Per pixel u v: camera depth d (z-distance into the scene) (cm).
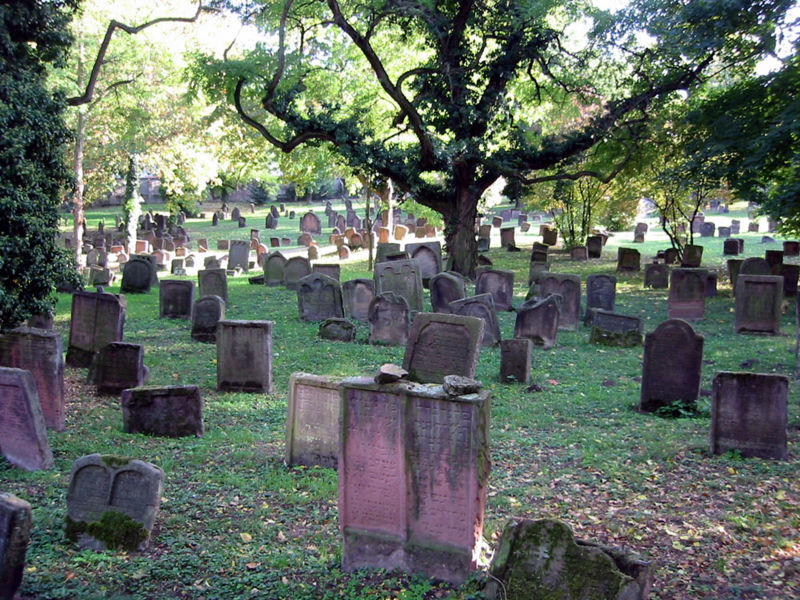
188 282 2341
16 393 1018
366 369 1677
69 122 3812
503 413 1338
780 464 1025
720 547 771
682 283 2280
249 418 1316
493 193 5550
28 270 1578
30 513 653
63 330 2153
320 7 2894
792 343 1880
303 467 1040
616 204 4078
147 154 4056
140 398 1189
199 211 7400
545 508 889
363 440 725
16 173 1544
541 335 1925
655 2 2605
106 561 745
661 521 840
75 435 1182
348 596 676
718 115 2727
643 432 1204
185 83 3816
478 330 1268
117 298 1694
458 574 696
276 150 3744
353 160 2820
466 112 2800
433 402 696
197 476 995
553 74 3100
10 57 1703
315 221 5828
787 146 2458
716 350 1830
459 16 2791
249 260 4184
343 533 737
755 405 1055
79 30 3166
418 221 5450
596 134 2877
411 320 2058
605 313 1991
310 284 2273
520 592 586
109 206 8588
